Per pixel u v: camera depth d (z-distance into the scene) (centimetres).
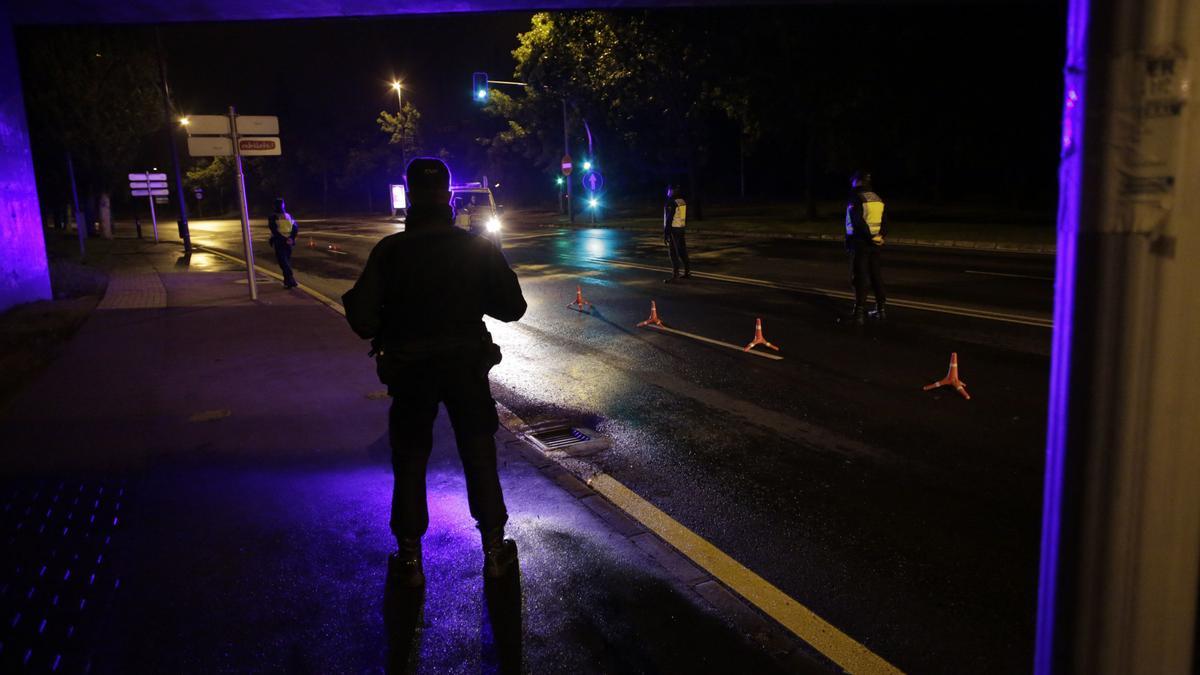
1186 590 118
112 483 488
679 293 1313
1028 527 436
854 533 431
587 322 1088
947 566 393
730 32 2711
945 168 3759
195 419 621
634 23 2927
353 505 454
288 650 315
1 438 575
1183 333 110
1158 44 104
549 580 369
